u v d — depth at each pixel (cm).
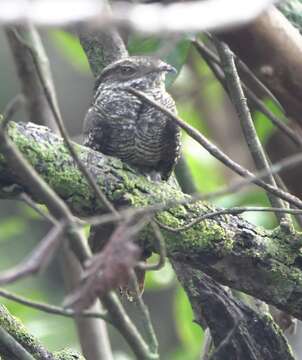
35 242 1688
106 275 303
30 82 803
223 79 795
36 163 541
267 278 605
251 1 248
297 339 954
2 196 532
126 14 248
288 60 538
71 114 2041
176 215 580
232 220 602
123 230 313
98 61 786
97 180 564
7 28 444
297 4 761
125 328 428
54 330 914
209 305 645
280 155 803
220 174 1068
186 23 249
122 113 711
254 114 806
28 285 1642
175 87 1082
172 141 716
